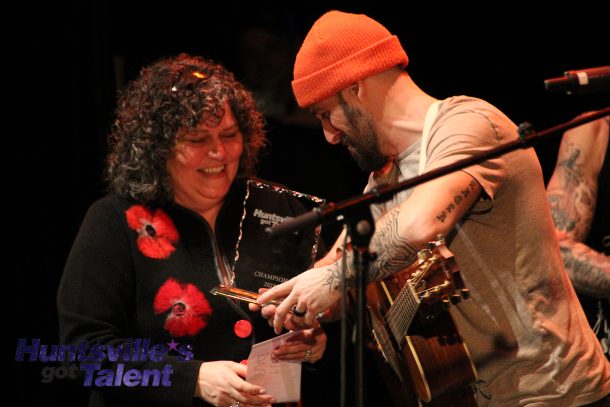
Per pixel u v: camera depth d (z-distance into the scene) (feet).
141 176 27.89
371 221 21.04
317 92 26.13
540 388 24.95
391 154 26.84
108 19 39.86
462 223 25.02
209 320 27.63
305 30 45.52
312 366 30.66
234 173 28.66
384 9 46.09
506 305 25.08
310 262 28.04
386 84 25.93
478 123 23.73
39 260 39.04
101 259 27.30
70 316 26.81
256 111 29.86
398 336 26.27
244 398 26.03
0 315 38.81
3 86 37.99
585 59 45.62
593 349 25.29
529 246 24.85
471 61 46.50
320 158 44.04
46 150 38.75
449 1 46.03
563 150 32.68
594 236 32.19
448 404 26.00
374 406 42.29
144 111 27.73
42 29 38.24
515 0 45.75
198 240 28.35
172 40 43.52
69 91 38.81
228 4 44.09
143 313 27.43
